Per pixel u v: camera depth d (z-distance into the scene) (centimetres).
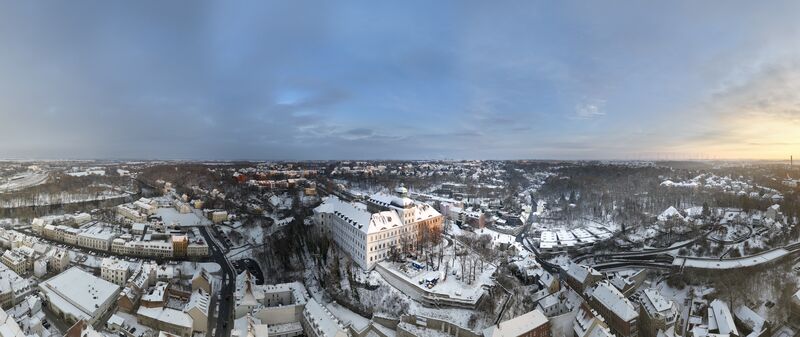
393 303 19900
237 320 17638
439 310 19225
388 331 17588
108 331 17725
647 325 17750
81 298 19500
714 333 17662
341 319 19175
